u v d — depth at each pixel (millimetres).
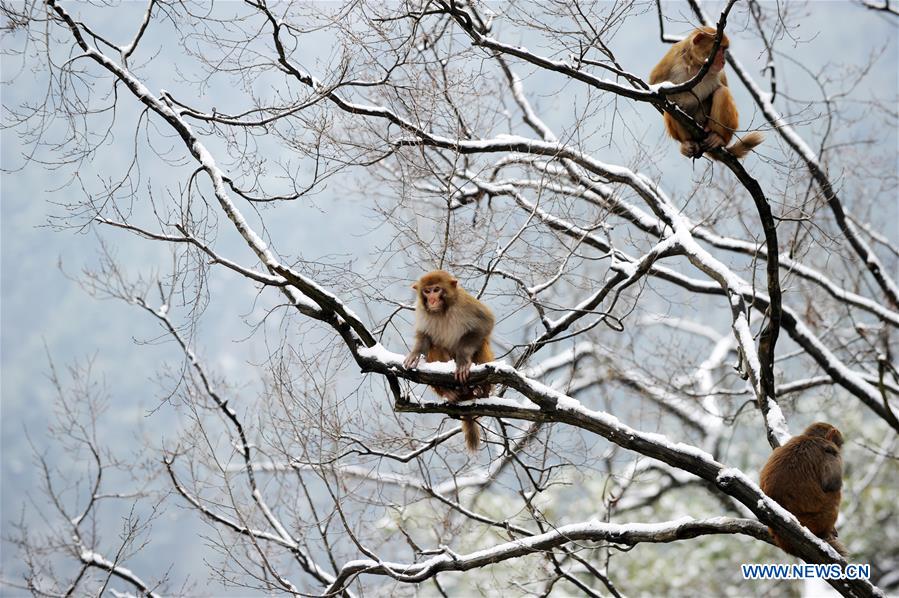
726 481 10594
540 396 10906
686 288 17328
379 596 14547
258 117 13188
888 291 19047
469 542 18359
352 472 14477
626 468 17125
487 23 14164
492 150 14828
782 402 19578
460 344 11156
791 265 15188
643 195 15195
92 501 14898
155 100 12273
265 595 13797
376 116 14273
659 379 17875
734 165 11945
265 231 12273
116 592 14008
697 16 17594
